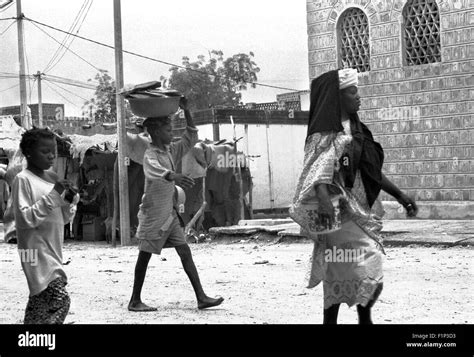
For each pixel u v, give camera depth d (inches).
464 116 716.0
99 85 1355.8
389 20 760.3
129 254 640.4
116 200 792.9
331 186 219.5
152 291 398.0
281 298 360.5
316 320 302.2
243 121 1110.4
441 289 368.5
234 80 1121.4
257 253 586.9
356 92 227.3
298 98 1210.6
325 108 222.4
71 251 696.4
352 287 219.5
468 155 715.4
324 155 219.8
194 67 1127.6
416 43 750.5
